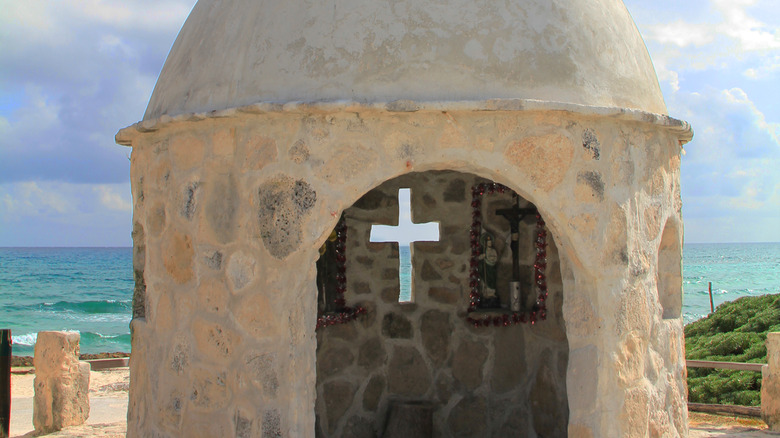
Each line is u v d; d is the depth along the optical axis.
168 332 4.34
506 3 3.91
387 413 6.62
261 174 3.82
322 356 6.42
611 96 4.05
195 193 4.11
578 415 3.93
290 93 3.77
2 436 7.46
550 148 3.79
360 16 3.82
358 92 3.69
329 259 6.57
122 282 60.62
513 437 6.36
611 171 4.00
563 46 3.93
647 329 4.22
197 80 4.19
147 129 4.36
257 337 3.82
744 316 17.47
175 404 4.23
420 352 6.73
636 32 4.73
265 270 3.80
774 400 7.59
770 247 195.88
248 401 3.84
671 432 4.46
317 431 6.34
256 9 4.11
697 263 108.00
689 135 4.61
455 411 6.62
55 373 8.17
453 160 3.72
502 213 6.52
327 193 3.71
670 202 4.60
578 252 3.89
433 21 3.79
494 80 3.73
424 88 3.68
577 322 3.98
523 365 6.36
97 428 8.21
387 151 3.71
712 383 11.88
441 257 6.77
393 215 6.82
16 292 50.97
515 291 6.41
